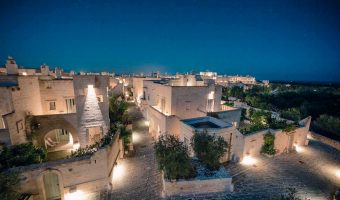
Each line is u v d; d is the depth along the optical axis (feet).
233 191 44.42
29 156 41.75
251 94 173.58
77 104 55.21
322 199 43.70
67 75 110.93
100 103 57.77
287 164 59.06
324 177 52.80
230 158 58.29
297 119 87.97
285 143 67.26
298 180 50.52
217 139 48.91
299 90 208.03
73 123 59.62
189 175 43.47
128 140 62.90
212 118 61.87
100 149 42.96
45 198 38.65
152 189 44.21
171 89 64.44
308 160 62.54
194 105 70.08
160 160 41.73
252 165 57.06
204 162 46.91
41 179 37.29
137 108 125.70
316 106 141.69
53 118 57.11
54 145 61.41
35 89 58.29
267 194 43.98
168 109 67.77
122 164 55.47
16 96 49.03
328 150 71.51
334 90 206.90
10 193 30.94
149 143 70.59
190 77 90.89
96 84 56.90
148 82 92.68
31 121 53.93
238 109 75.61
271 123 69.31
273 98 172.65
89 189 42.47
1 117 47.52
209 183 42.78
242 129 62.03
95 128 61.87
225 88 185.06
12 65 61.26
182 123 56.90
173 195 41.65
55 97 63.67
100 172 43.47
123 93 143.13
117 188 44.47
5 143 44.98
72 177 40.16
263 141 62.95
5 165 38.01
